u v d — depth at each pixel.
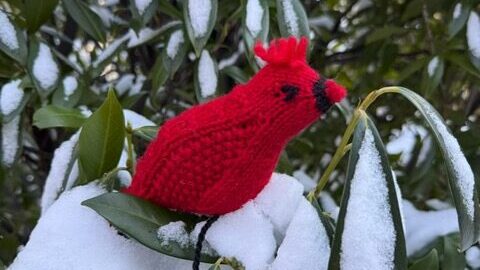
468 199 0.27
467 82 0.70
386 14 0.67
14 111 0.44
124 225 0.26
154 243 0.27
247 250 0.27
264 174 0.27
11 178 0.53
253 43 0.41
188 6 0.40
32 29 0.46
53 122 0.35
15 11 0.56
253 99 0.26
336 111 0.66
